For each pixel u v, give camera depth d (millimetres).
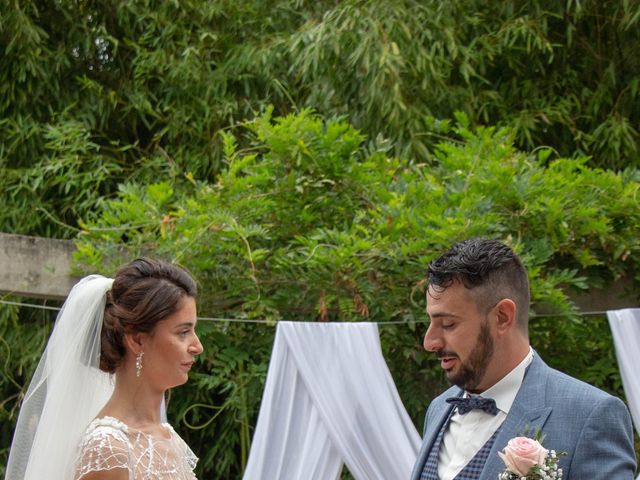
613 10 5500
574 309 4129
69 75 5785
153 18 5715
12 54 5535
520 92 5586
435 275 2346
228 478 4973
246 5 5938
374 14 5188
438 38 5316
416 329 4457
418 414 4590
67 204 5527
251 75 5688
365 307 4191
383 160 4652
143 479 2211
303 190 4484
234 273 4293
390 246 4180
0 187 5445
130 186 4547
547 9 5453
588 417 2217
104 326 2344
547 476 2076
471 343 2311
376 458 3877
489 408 2340
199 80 5691
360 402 3924
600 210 4328
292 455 3898
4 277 4016
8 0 5414
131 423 2312
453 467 2361
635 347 3896
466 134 4617
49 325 5297
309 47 5152
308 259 4133
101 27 5684
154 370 2320
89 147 5512
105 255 4234
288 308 4344
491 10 5504
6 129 5559
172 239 4281
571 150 5582
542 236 4262
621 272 4344
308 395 3961
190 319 2352
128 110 5742
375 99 5145
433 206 4176
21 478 2551
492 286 2312
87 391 2404
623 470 2166
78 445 2277
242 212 4414
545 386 2307
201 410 4996
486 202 4184
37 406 2586
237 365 4730
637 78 5406
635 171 4559
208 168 5738
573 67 5621
